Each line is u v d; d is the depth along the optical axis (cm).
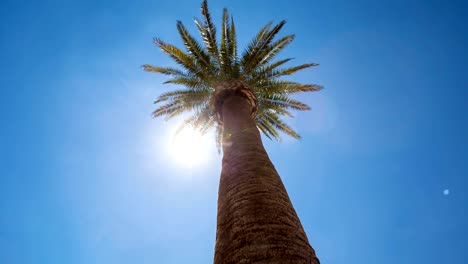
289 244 400
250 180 525
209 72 1307
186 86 1382
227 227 453
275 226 425
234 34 1372
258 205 464
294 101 1477
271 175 554
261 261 371
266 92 1369
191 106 1462
